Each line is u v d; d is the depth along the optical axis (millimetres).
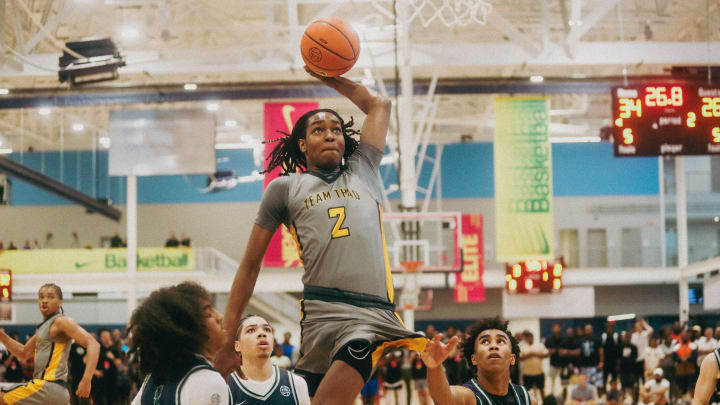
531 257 20391
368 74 21250
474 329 4566
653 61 19984
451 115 34562
